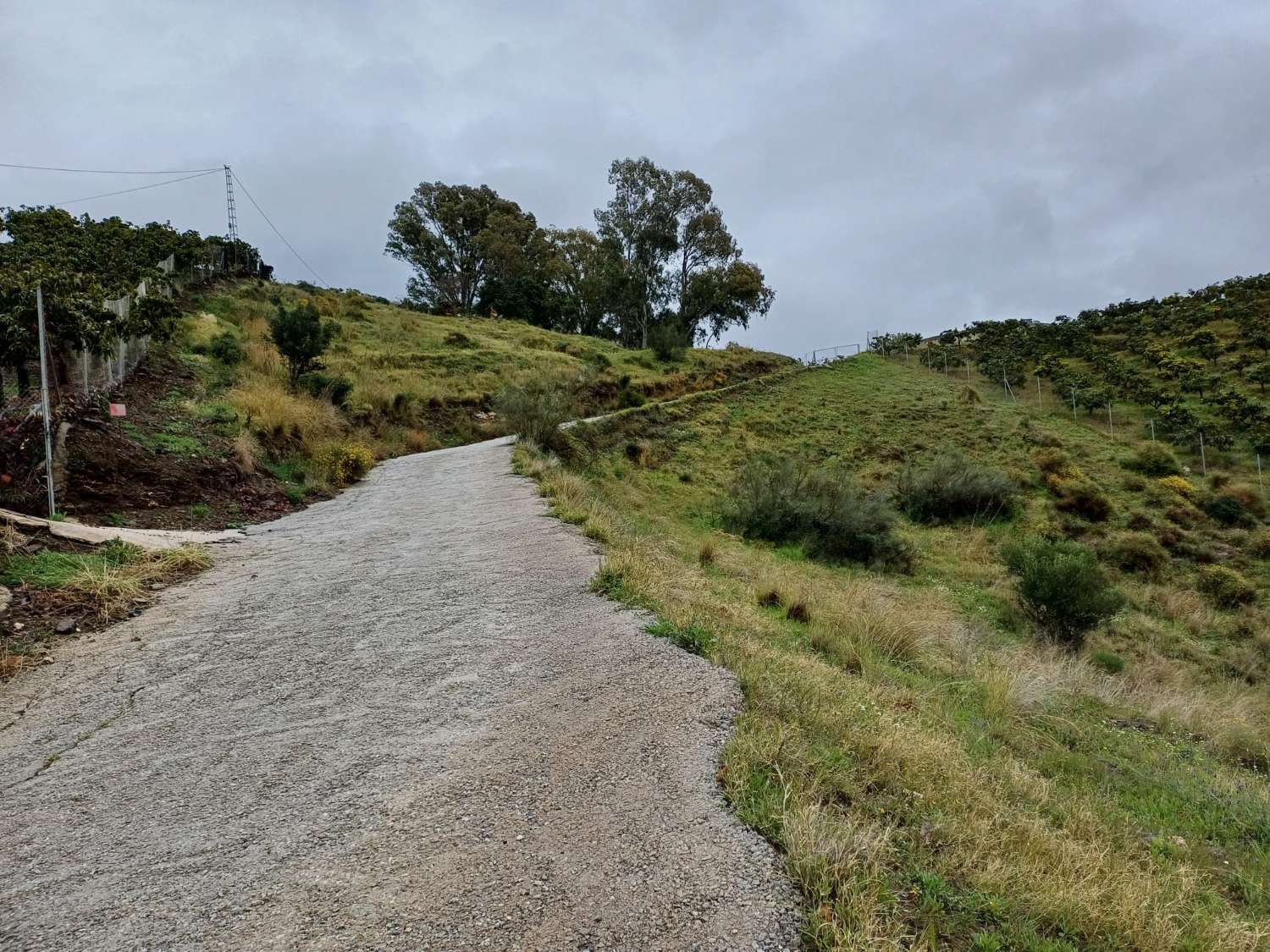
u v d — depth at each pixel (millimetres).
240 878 2197
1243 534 18547
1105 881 2406
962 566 14719
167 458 9711
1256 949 2316
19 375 9602
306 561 7020
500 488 10977
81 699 3842
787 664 4113
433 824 2400
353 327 30953
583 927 1836
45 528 6352
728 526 15477
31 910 2115
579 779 2617
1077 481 21750
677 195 48625
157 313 14227
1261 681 10398
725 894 1917
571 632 4367
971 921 1941
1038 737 4785
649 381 32812
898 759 2984
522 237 57562
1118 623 12031
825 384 38250
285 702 3660
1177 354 39438
